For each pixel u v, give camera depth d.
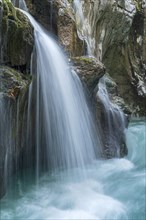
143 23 16.52
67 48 8.95
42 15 8.59
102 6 12.80
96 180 7.42
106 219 5.83
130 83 16.19
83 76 7.96
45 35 8.04
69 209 6.06
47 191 6.68
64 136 7.62
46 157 7.45
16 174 6.75
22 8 8.33
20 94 6.15
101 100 9.31
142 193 6.82
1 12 6.16
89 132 8.23
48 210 5.96
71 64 8.11
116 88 11.21
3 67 6.18
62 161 7.62
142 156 9.90
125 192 6.86
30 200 6.27
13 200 6.24
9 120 6.03
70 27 9.23
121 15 13.94
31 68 6.88
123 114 9.84
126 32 14.93
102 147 8.71
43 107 7.20
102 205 6.25
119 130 9.45
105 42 13.94
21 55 6.55
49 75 7.38
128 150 10.41
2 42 6.19
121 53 15.41
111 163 8.51
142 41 16.67
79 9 11.53
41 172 7.43
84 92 8.06
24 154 7.04
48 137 7.37
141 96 16.16
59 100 7.51
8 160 6.24
